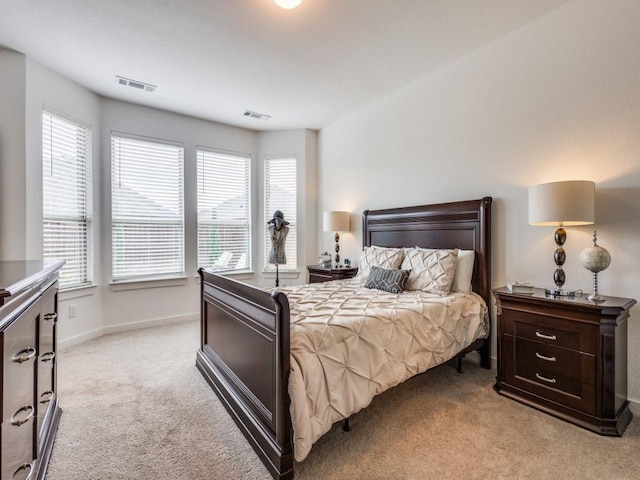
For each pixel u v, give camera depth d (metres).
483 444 1.65
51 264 1.69
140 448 1.62
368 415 1.93
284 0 2.06
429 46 2.63
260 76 3.08
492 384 2.34
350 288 2.86
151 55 2.70
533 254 2.40
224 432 1.77
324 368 1.55
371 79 3.18
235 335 1.95
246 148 4.60
